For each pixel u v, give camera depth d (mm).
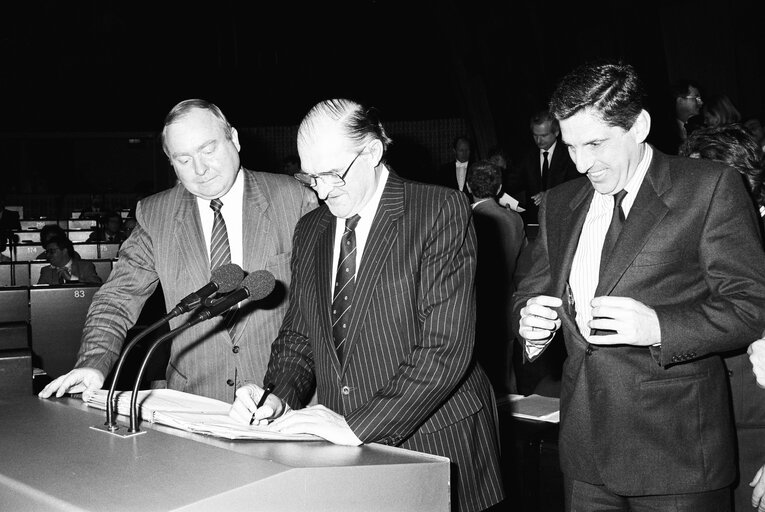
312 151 1737
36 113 15227
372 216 1850
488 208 4242
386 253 1800
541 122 5148
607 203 1857
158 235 2359
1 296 4504
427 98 12820
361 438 1590
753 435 2178
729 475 1783
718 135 2273
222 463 1306
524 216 5336
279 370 1961
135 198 15297
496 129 10594
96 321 2271
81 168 15922
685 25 8047
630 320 1624
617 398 1776
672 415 1754
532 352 1967
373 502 1332
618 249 1763
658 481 1750
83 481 1241
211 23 14281
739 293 1683
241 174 2400
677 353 1651
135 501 1150
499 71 10281
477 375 1972
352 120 1746
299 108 13781
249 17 13953
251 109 14031
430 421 1824
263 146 13945
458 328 1760
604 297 1650
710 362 1807
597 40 8852
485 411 1931
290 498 1259
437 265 1788
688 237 1737
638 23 8359
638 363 1771
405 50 12867
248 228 2338
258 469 1272
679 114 4777
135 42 14977
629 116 1690
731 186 1741
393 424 1655
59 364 4566
